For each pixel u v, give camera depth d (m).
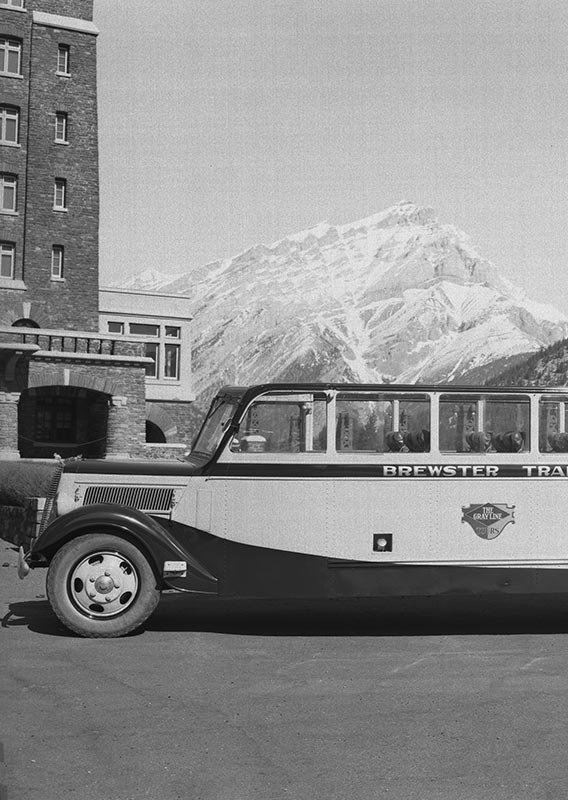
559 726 6.39
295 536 9.61
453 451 9.85
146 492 9.63
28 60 45.84
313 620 10.52
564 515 9.93
